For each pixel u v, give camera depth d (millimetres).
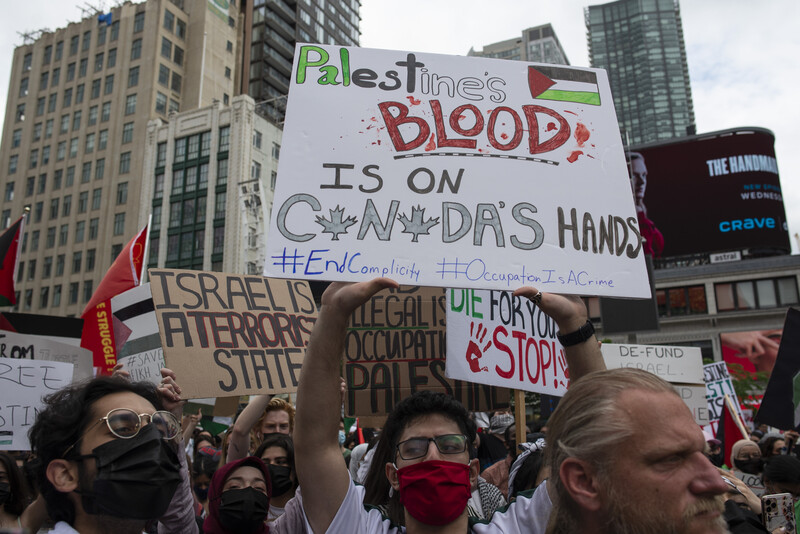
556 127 2918
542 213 2754
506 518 2312
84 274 52750
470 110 2875
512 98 2932
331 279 2514
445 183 2730
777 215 36688
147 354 4984
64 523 1817
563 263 2691
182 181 49562
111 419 1851
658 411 1444
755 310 37594
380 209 2646
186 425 4508
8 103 61750
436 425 2219
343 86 2816
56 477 1828
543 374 4789
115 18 57344
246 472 2963
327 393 2223
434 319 5387
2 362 4137
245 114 47969
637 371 1573
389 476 2357
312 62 2830
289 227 2566
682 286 39750
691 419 1464
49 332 5332
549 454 1644
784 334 6250
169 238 48812
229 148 47875
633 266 2758
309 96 2773
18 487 3383
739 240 36250
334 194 2639
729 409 7887
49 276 54594
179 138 50906
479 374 4504
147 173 51312
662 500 1374
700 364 9039
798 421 5992
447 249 2629
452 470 2125
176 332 4070
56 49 60406
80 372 4898
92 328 5523
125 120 54188
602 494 1435
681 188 37500
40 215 56688
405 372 5258
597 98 3012
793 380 6090
